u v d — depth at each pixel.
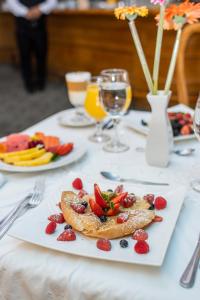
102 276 0.59
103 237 0.64
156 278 0.58
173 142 1.09
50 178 0.94
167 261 0.61
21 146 1.05
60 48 4.79
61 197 0.74
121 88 1.03
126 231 0.64
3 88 5.13
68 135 1.24
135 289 0.56
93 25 4.16
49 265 0.62
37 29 4.54
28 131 1.28
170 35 3.07
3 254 0.65
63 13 4.38
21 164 0.97
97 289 0.58
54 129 1.30
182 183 0.88
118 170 0.97
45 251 0.65
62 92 4.81
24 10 4.45
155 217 0.69
